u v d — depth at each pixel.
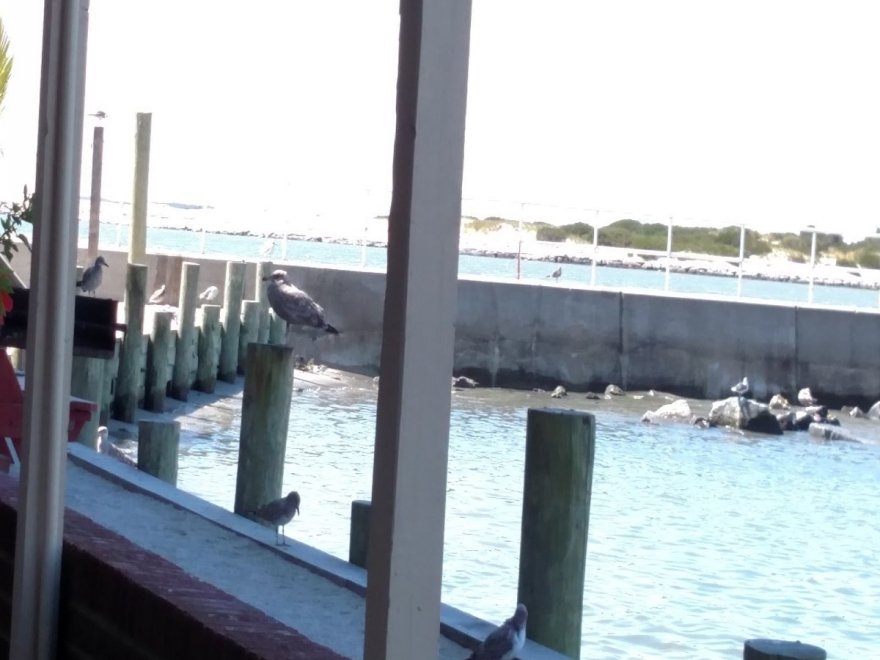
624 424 24.09
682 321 28.78
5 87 7.68
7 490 5.35
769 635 11.02
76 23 4.52
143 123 26.05
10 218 7.19
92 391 15.44
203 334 22.86
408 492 2.78
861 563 13.93
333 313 27.78
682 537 14.75
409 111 2.69
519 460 18.72
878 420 27.62
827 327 29.00
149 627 3.91
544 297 28.42
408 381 2.74
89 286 20.47
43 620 4.56
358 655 5.86
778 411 25.52
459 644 6.26
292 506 8.17
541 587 6.65
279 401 9.24
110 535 4.74
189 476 15.95
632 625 10.89
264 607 6.65
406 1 2.69
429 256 2.73
